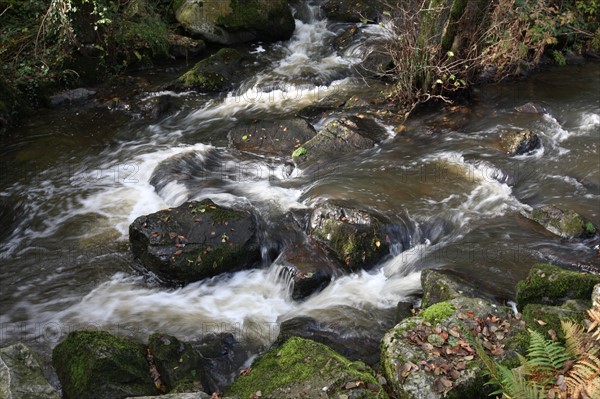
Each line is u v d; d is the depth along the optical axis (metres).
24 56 10.45
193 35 12.16
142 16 11.73
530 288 5.70
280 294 6.47
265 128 9.32
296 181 8.20
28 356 4.73
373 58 11.52
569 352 4.68
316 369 4.92
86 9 10.84
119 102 10.23
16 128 9.62
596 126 9.41
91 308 6.23
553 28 10.95
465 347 4.92
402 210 7.41
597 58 11.98
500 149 8.77
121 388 4.94
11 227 7.53
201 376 5.20
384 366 4.95
